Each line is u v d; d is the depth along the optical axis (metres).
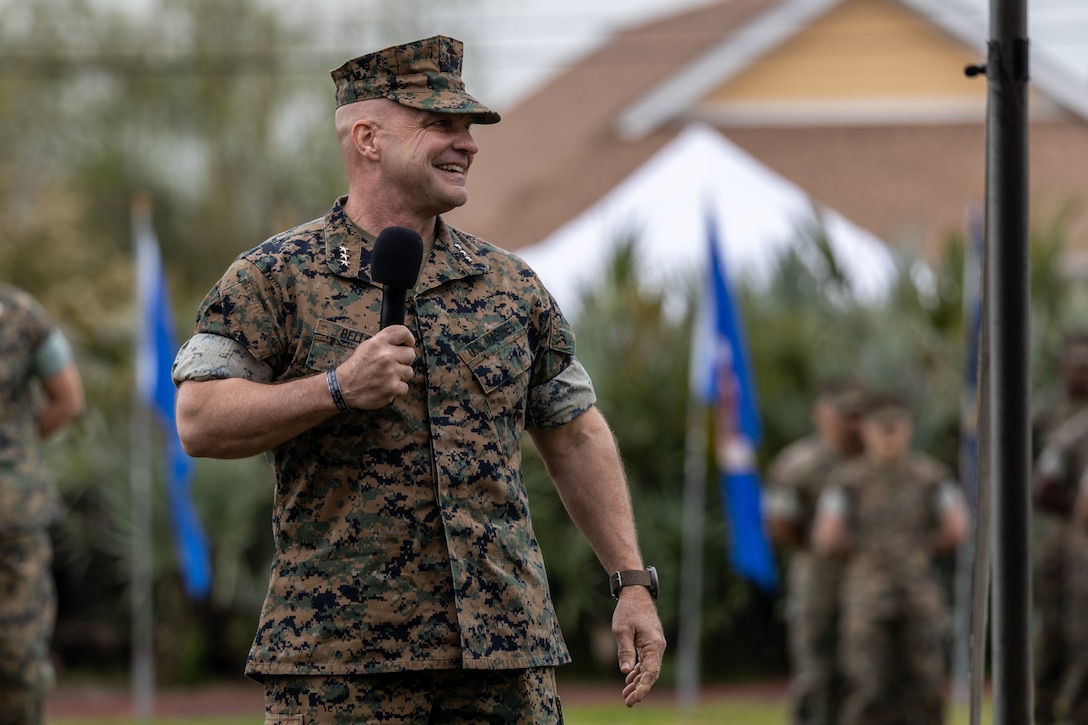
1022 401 5.96
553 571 20.09
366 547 5.63
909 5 37.88
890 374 20.41
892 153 36.38
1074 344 15.29
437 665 5.58
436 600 5.62
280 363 5.79
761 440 20.64
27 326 10.83
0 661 10.39
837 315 21.77
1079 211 28.72
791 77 38.03
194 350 5.75
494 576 5.72
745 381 18.09
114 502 20.23
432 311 5.84
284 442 5.78
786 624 20.94
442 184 5.89
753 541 17.97
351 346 5.74
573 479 6.28
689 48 44.25
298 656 5.59
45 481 10.81
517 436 5.98
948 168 35.69
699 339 19.61
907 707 14.23
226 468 20.39
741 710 17.78
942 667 14.38
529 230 35.25
